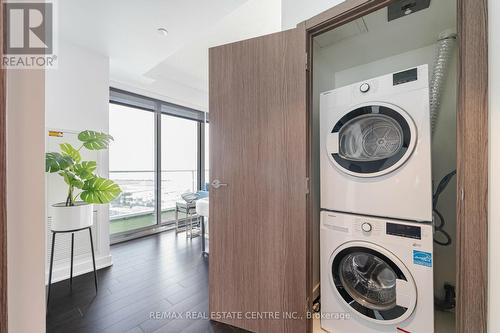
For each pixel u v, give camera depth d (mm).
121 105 3574
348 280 1448
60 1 1701
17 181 443
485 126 893
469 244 921
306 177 1413
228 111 1639
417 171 1177
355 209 1366
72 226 1875
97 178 1985
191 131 4734
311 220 1471
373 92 1326
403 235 1193
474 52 914
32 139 462
